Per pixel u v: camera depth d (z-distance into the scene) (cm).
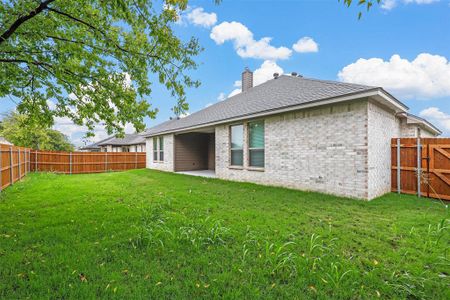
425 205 574
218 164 1150
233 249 326
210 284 246
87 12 442
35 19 439
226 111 1181
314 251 318
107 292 230
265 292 233
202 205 572
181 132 1460
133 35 493
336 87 738
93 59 515
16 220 452
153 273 265
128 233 381
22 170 1249
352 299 224
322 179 723
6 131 2270
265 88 1245
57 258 296
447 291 233
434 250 321
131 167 2064
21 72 545
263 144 927
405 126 991
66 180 1111
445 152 655
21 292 230
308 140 761
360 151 637
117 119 636
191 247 330
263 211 519
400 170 742
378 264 283
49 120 675
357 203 591
